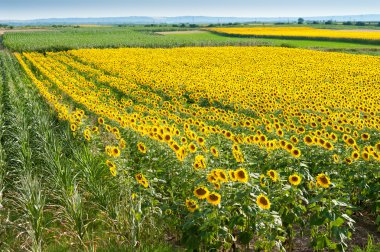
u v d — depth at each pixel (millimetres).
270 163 7977
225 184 5953
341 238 5414
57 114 15273
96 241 6145
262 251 6105
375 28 128750
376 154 7531
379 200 7117
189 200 5695
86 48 57625
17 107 15133
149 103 18188
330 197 6176
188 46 64750
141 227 6180
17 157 9586
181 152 7121
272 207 5973
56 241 6215
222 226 5742
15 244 6117
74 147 10289
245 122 11312
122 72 29500
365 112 14914
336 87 23188
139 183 7043
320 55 45469
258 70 32688
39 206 6211
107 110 13727
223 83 23797
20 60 38188
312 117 12398
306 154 8445
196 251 5723
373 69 32656
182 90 21922
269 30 115750
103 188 7699
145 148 7918
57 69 31250
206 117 14250
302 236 6852
